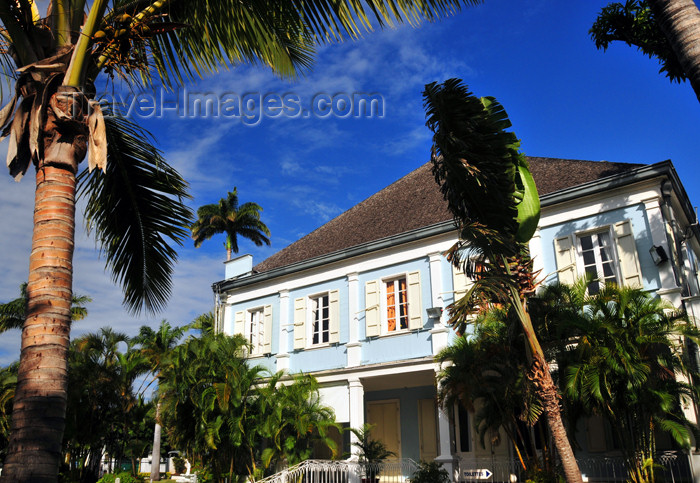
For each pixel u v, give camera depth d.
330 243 21.47
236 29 6.91
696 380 11.48
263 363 20.39
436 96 7.31
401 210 20.39
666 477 12.24
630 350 10.38
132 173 7.44
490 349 12.17
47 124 5.43
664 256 13.13
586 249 14.72
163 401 17.94
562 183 16.33
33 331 4.96
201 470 18.36
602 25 11.56
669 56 11.05
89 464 26.08
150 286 7.96
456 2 6.79
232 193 43.03
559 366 11.30
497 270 8.19
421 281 17.28
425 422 17.89
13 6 5.56
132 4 6.37
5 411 26.12
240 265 22.62
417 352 16.69
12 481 4.55
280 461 17.20
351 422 17.25
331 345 18.73
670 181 13.77
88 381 24.05
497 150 7.35
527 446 15.20
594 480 13.34
